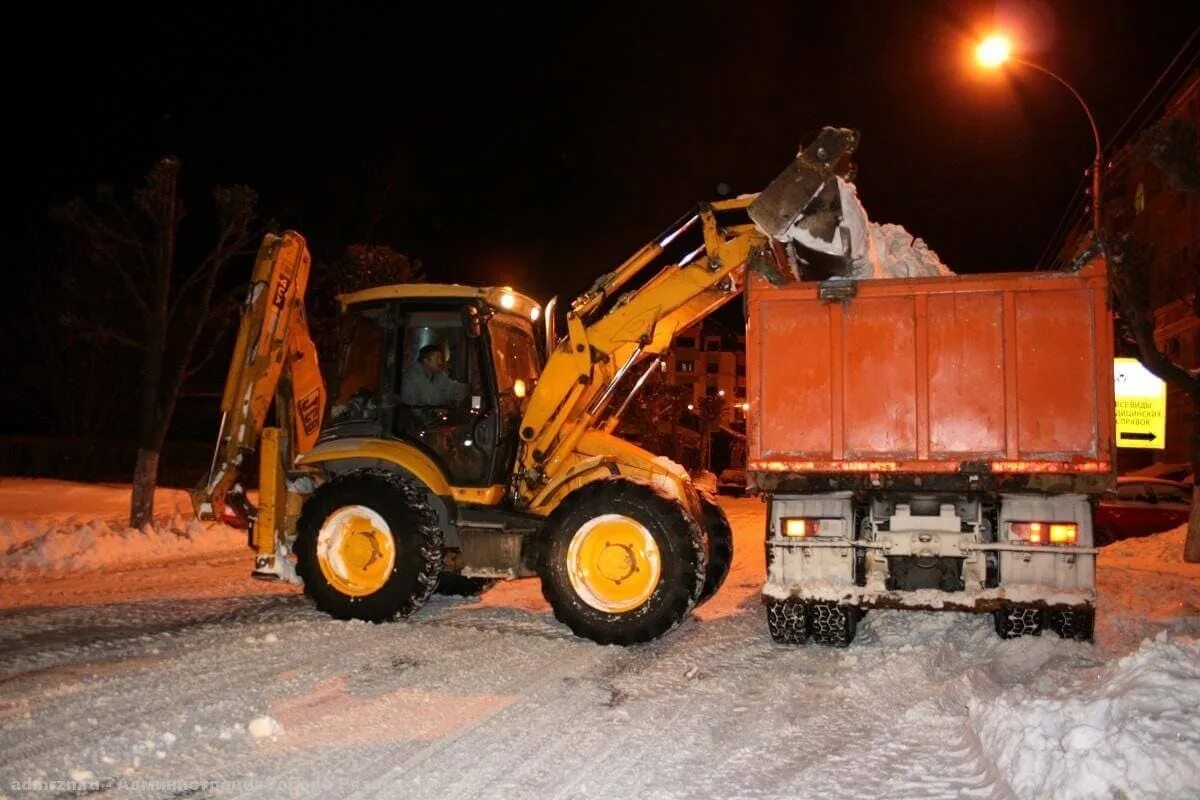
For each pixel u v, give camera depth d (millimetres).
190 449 26391
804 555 7359
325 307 20312
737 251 8219
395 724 5605
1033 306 7051
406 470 8594
